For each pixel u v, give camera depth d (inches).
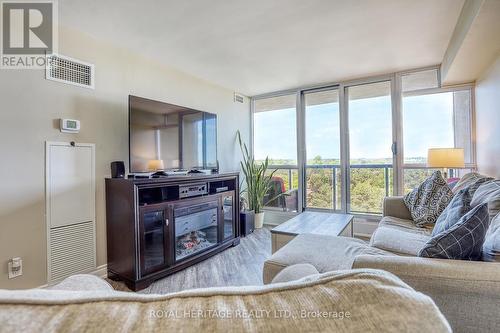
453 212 62.6
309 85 161.2
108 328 13.0
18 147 76.2
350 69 134.3
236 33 95.1
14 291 14.9
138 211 86.2
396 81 139.9
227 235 127.7
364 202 151.6
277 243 91.5
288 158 175.3
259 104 186.4
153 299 15.4
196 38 98.3
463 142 129.1
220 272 98.4
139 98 98.2
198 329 13.3
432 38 101.0
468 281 33.7
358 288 15.0
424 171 136.5
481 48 89.0
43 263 80.6
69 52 87.8
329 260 58.7
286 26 90.9
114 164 94.5
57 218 83.7
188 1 75.7
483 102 112.8
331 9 81.0
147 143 100.7
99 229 94.2
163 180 93.9
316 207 166.6
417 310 13.4
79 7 77.4
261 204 171.2
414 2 77.8
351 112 153.9
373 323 13.0
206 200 112.2
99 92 95.8
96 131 94.3
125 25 88.0
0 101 73.3
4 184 73.5
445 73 118.0
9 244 74.4
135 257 85.0
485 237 43.7
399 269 37.3
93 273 91.9
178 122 114.7
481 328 33.2
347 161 155.7
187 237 106.7
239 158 174.4
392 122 141.9
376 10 81.8
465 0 77.1
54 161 83.4
